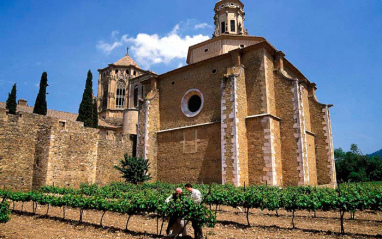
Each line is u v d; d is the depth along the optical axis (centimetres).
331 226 1052
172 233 830
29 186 2125
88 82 3716
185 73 2617
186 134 2433
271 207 1063
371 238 851
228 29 3045
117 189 1767
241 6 3241
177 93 2634
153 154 2589
